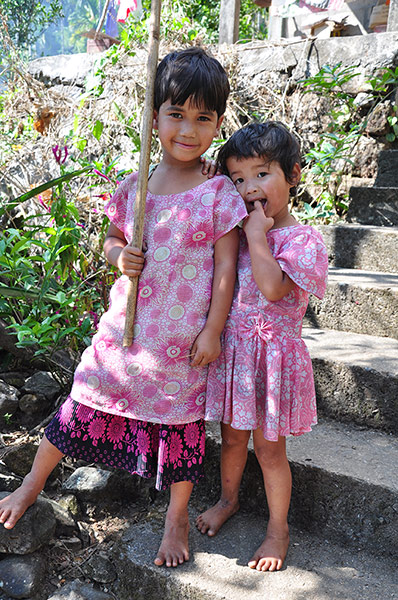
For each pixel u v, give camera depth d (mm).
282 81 3848
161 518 1896
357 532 1738
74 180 3898
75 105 4105
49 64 4887
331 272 2869
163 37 3951
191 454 1668
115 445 1736
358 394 2105
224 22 4410
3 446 2145
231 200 1611
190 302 1611
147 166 1590
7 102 4238
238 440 1777
